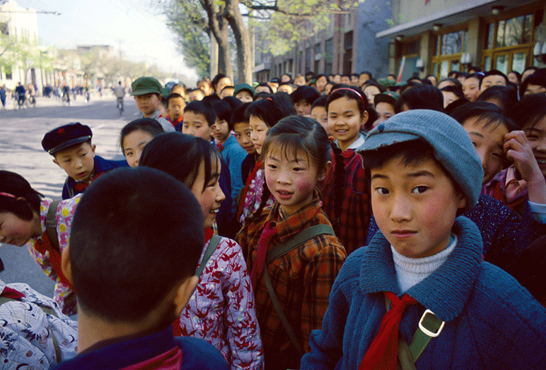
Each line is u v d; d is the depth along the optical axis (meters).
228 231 2.54
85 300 0.66
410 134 0.77
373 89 5.22
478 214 1.31
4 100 26.38
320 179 1.61
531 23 10.21
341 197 2.16
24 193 1.71
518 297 0.79
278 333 1.59
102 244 0.64
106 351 0.63
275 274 1.56
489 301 0.79
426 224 0.79
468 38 12.48
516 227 1.27
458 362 0.79
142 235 0.64
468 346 0.79
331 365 1.12
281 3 10.86
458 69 13.37
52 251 1.82
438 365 0.80
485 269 0.83
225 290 1.44
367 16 17.59
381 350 0.85
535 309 0.78
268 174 1.57
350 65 19.67
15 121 17.86
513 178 1.61
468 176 0.79
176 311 0.71
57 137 2.26
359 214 2.37
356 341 0.93
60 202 1.80
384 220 0.83
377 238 0.96
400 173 0.79
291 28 12.70
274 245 1.60
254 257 1.70
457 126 0.81
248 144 2.92
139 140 2.29
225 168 2.73
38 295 1.35
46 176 7.52
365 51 17.77
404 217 0.79
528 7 10.16
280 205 1.68
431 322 0.81
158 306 0.67
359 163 2.43
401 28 14.77
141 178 0.71
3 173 1.67
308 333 1.45
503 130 1.48
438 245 0.85
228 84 7.63
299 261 1.48
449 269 0.81
